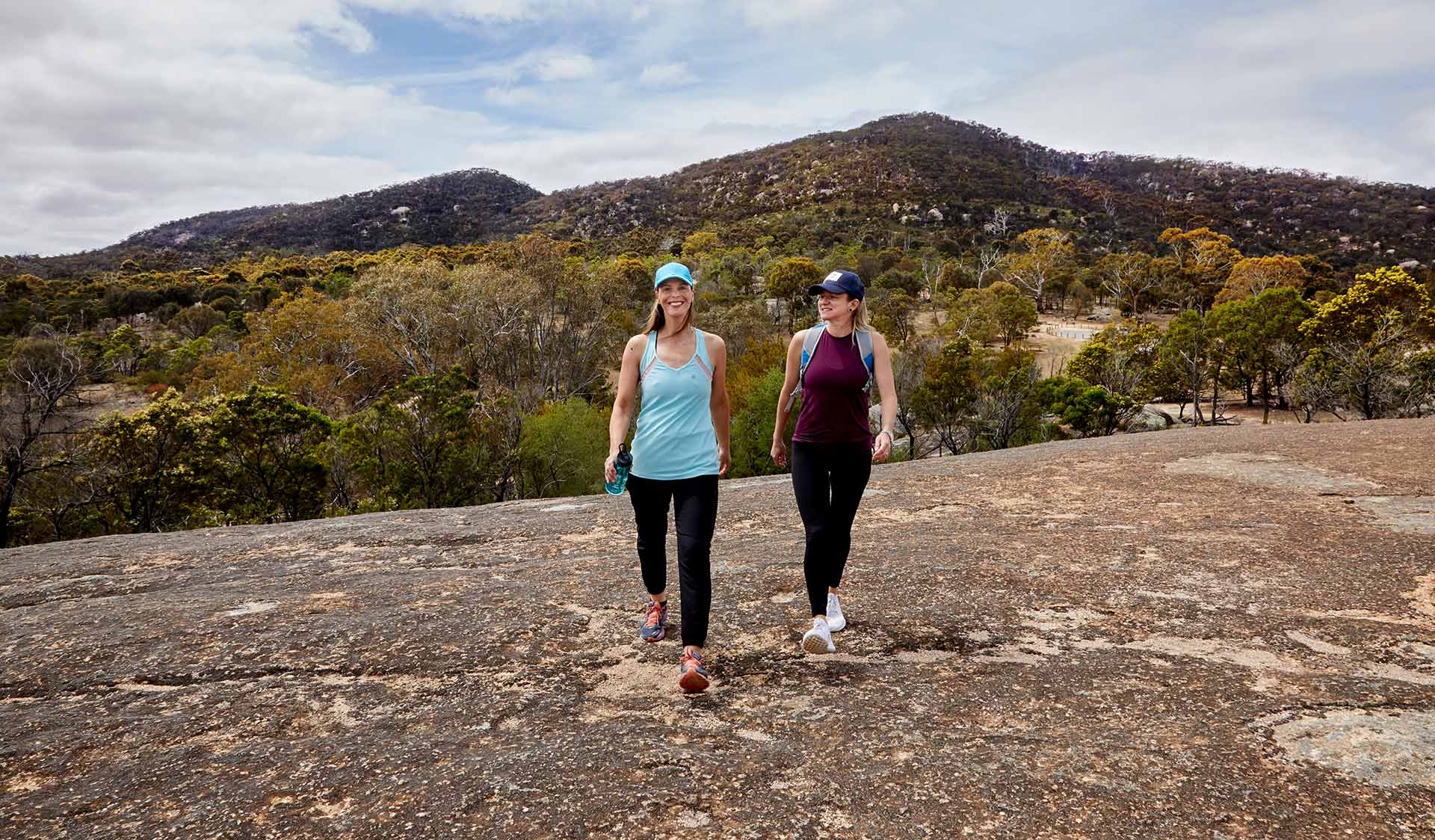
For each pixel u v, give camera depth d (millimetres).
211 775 2311
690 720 2576
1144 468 7512
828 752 2316
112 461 21156
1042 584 3982
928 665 3002
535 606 3824
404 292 44531
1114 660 3010
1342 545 4543
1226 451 8086
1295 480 6570
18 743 2596
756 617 3605
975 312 63781
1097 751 2275
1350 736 2326
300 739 2553
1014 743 2342
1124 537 4918
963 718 2531
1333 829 1880
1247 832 1874
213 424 22109
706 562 2826
